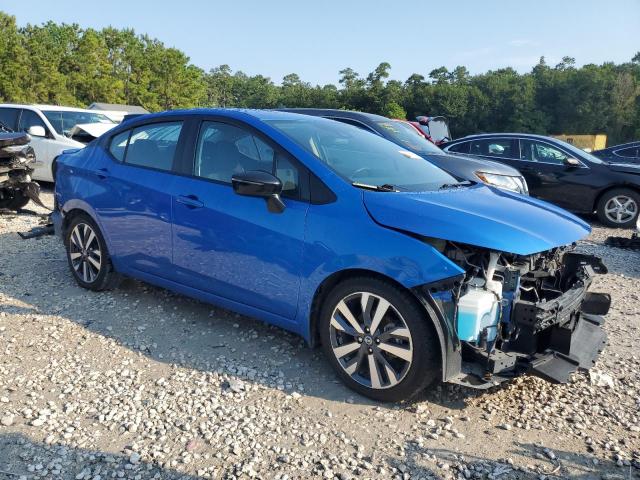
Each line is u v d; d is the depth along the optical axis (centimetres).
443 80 9881
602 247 808
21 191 848
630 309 521
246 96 12688
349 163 381
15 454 276
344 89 9325
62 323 435
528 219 335
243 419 312
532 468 275
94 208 476
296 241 347
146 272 453
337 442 293
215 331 429
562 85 8256
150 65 6906
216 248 390
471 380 304
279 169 370
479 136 1112
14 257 612
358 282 327
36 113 1112
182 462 274
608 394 352
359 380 337
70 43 6262
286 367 373
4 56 5041
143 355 387
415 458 281
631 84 8006
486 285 304
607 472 274
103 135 501
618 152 1493
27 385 342
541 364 314
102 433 296
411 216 316
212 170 406
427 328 306
